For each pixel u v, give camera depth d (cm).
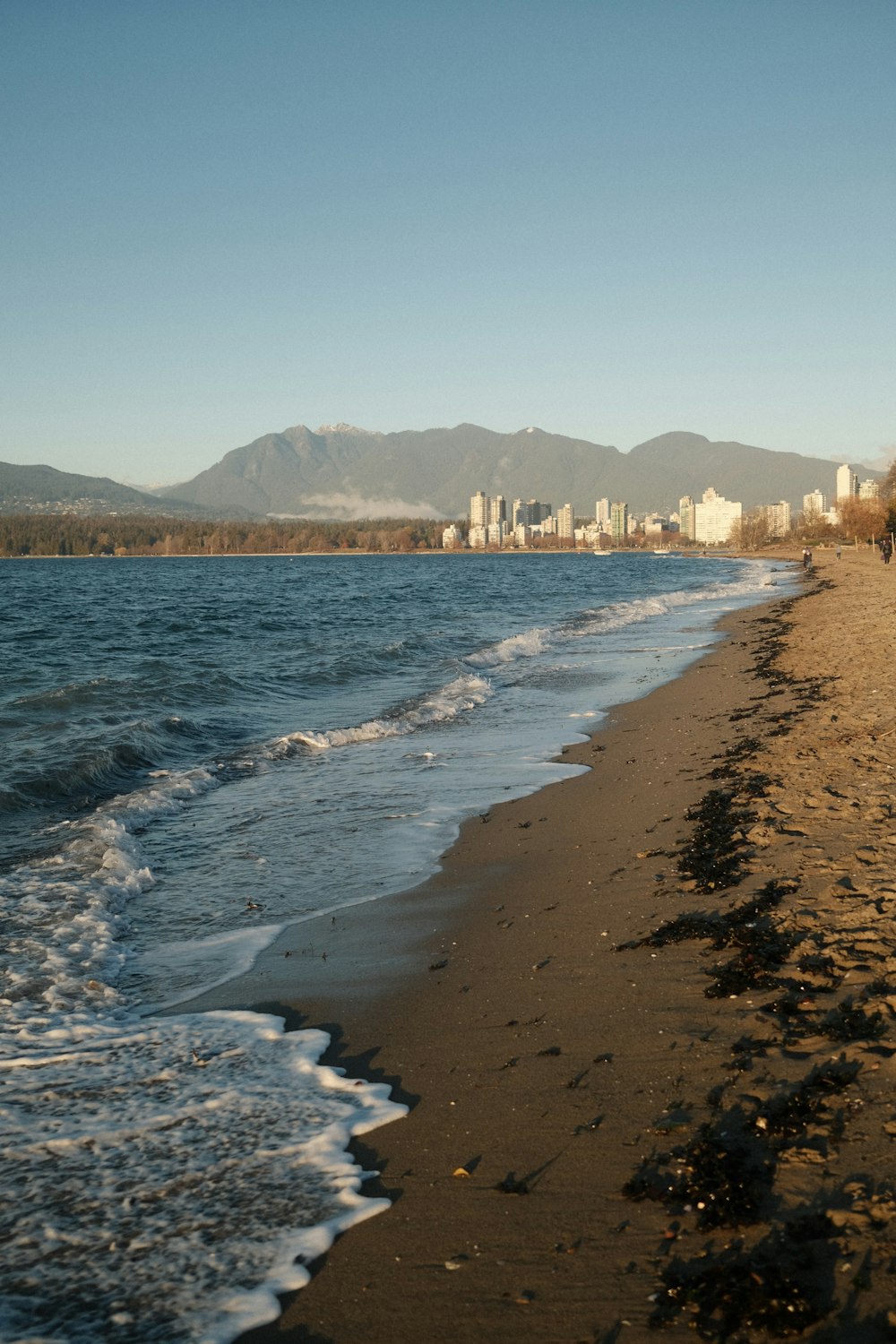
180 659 3219
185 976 742
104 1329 370
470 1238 409
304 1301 381
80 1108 535
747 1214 402
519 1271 387
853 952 650
